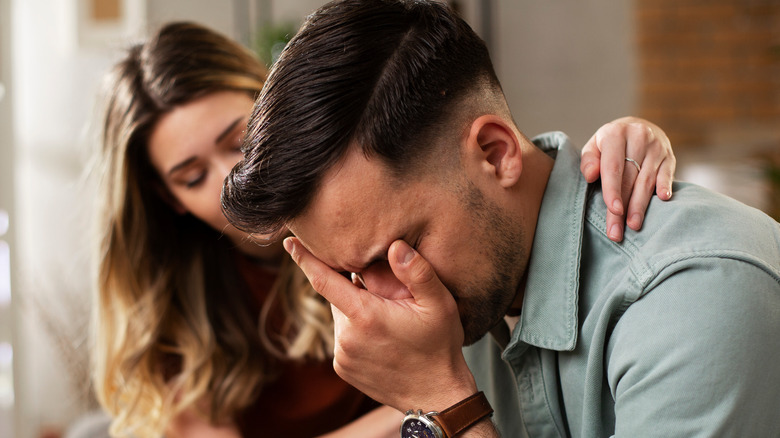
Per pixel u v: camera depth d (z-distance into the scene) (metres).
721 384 0.66
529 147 0.85
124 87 1.36
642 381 0.70
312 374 1.50
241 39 3.47
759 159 3.24
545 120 3.46
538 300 0.82
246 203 0.73
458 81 0.76
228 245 1.51
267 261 1.52
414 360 0.82
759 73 3.33
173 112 1.30
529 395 0.88
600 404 0.79
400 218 0.74
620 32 3.39
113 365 1.51
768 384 0.67
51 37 3.68
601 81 3.41
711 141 3.38
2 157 2.46
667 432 0.68
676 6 3.36
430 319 0.79
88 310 3.64
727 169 3.21
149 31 1.55
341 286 0.83
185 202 1.38
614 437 0.74
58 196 3.69
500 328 0.93
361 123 0.71
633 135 0.85
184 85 1.30
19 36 3.67
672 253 0.73
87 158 1.71
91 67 3.66
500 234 0.79
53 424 3.64
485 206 0.77
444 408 0.82
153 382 1.49
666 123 3.40
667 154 0.84
